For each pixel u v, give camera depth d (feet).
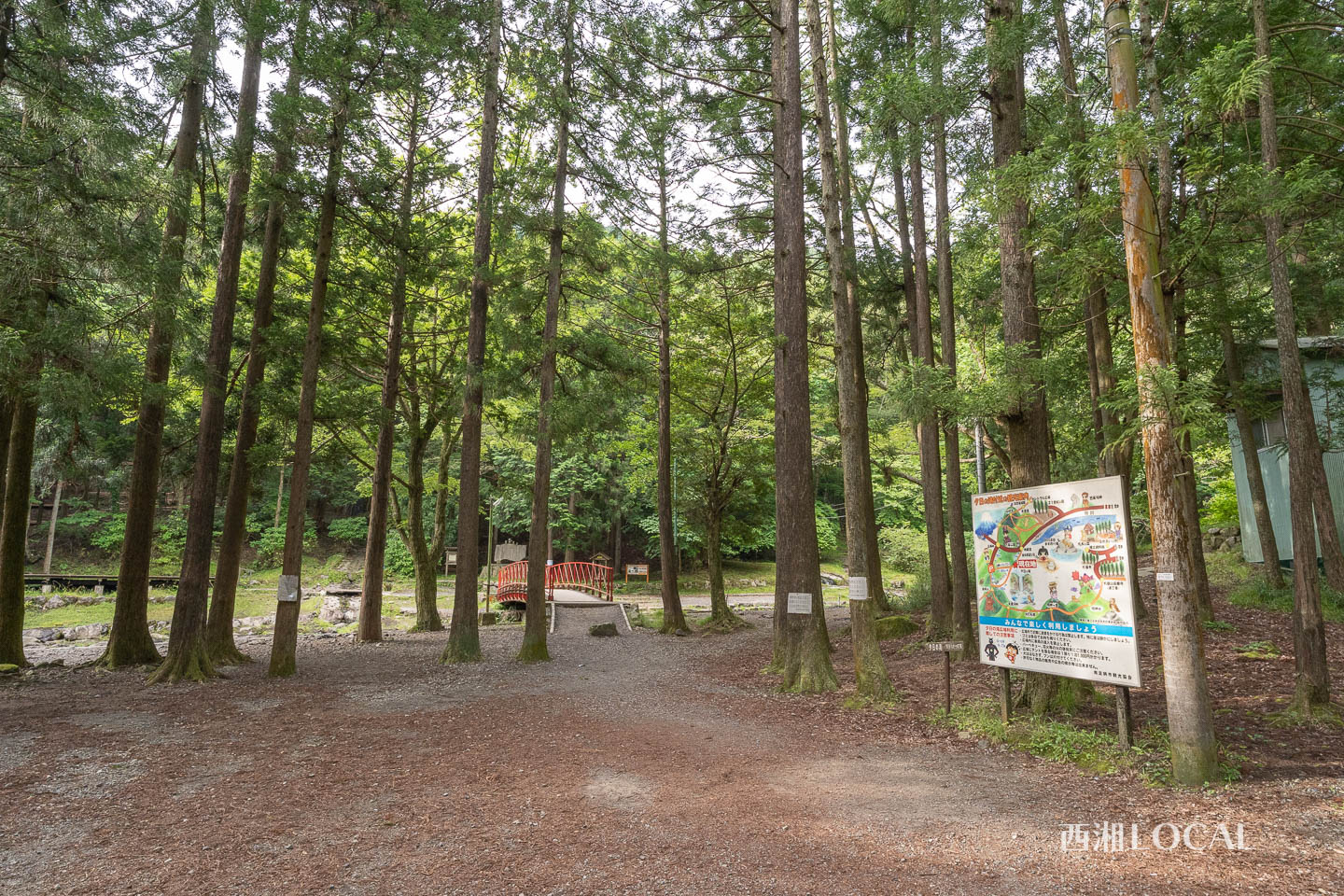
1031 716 23.38
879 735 23.50
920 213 42.96
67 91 30.94
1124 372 26.91
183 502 129.39
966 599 37.29
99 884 12.93
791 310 34.78
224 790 18.61
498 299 45.39
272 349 43.34
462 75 45.47
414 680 36.32
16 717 28.02
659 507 60.90
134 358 39.42
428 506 136.56
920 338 43.04
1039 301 33.01
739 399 65.31
